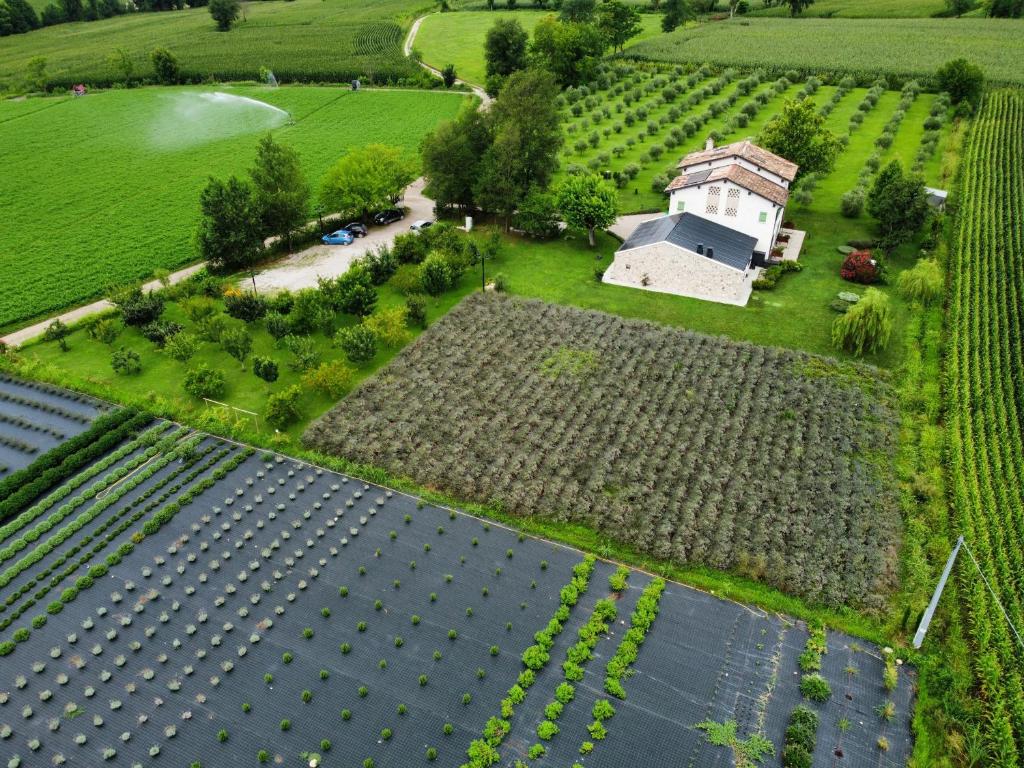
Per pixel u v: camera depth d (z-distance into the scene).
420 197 95.56
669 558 39.28
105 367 58.00
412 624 36.31
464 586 38.34
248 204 71.19
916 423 48.78
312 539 41.56
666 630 35.56
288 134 118.12
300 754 30.64
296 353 55.62
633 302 65.12
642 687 32.94
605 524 41.34
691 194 70.44
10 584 39.56
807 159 78.38
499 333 60.34
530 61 132.38
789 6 190.62
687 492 43.75
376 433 49.28
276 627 36.53
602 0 196.38
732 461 45.81
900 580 37.78
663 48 153.50
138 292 63.81
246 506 44.00
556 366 55.59
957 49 137.50
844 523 40.84
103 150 112.19
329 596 38.06
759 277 67.69
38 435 50.78
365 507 43.78
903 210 68.75
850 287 66.38
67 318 66.12
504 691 33.03
